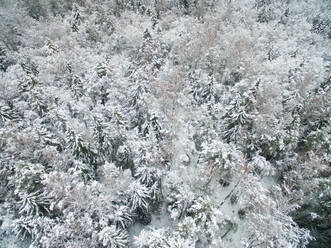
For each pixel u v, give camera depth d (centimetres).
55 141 2261
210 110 3036
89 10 4891
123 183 1980
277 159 2708
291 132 2545
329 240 2366
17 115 2580
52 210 1939
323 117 2930
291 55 4184
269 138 2517
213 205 1983
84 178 2089
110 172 1961
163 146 2209
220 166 2048
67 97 2822
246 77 3375
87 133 2369
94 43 4066
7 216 2089
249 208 2266
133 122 2855
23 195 1861
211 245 2116
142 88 2762
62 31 3950
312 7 5888
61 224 1838
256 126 2653
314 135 2580
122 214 1912
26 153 2047
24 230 1984
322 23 5528
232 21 4662
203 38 3628
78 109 2672
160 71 3238
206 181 2247
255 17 4978
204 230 1908
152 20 4669
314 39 4878
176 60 3841
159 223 2319
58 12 5159
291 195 2186
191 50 3556
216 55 3497
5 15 4238
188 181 2348
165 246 1609
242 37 3709
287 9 5441
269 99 2802
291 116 2741
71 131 2100
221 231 2319
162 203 2366
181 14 5041
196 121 2805
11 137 2038
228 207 2483
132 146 2211
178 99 2769
